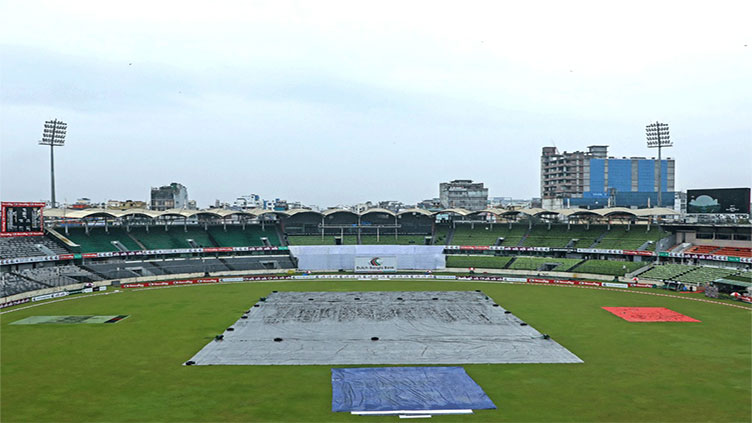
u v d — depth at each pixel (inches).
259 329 2682.1
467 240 6038.4
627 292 3983.8
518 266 5241.1
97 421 1508.4
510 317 2972.4
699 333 2591.0
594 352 2245.3
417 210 6210.6
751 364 2070.6
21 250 4261.8
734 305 3390.7
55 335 2561.5
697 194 4879.4
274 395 1722.4
